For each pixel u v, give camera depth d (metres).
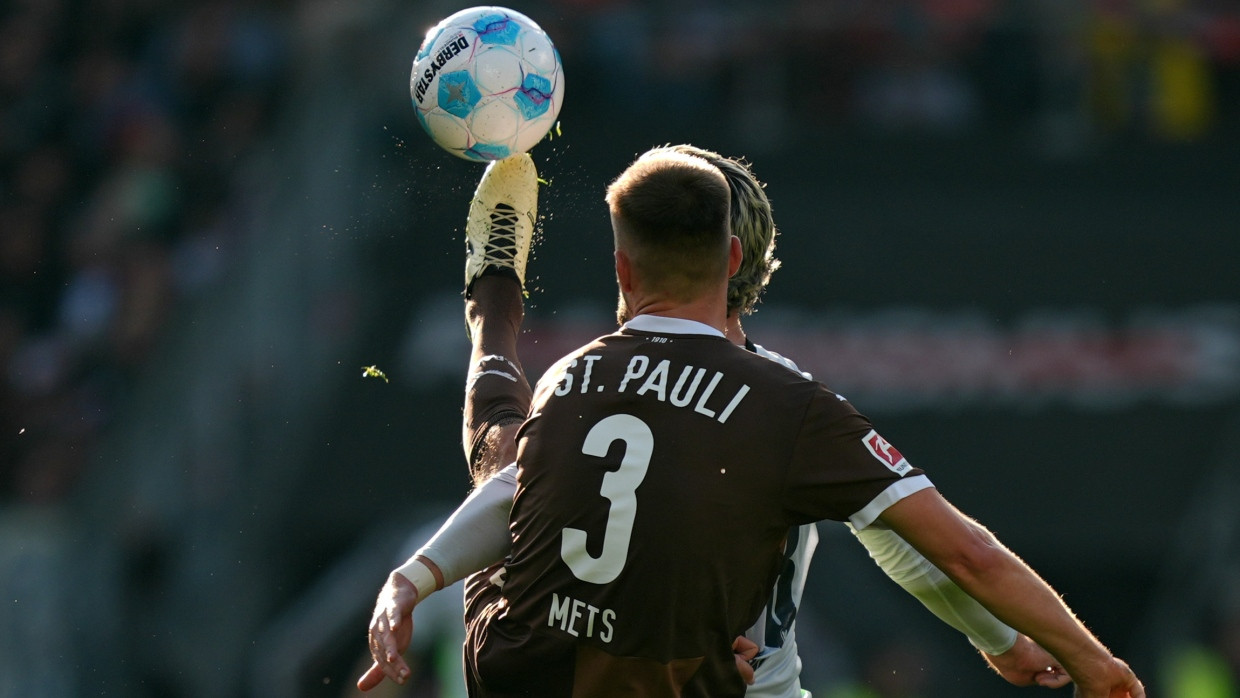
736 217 12.24
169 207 42.19
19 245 42.41
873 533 12.04
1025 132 39.19
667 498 10.36
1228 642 32.62
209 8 45.22
